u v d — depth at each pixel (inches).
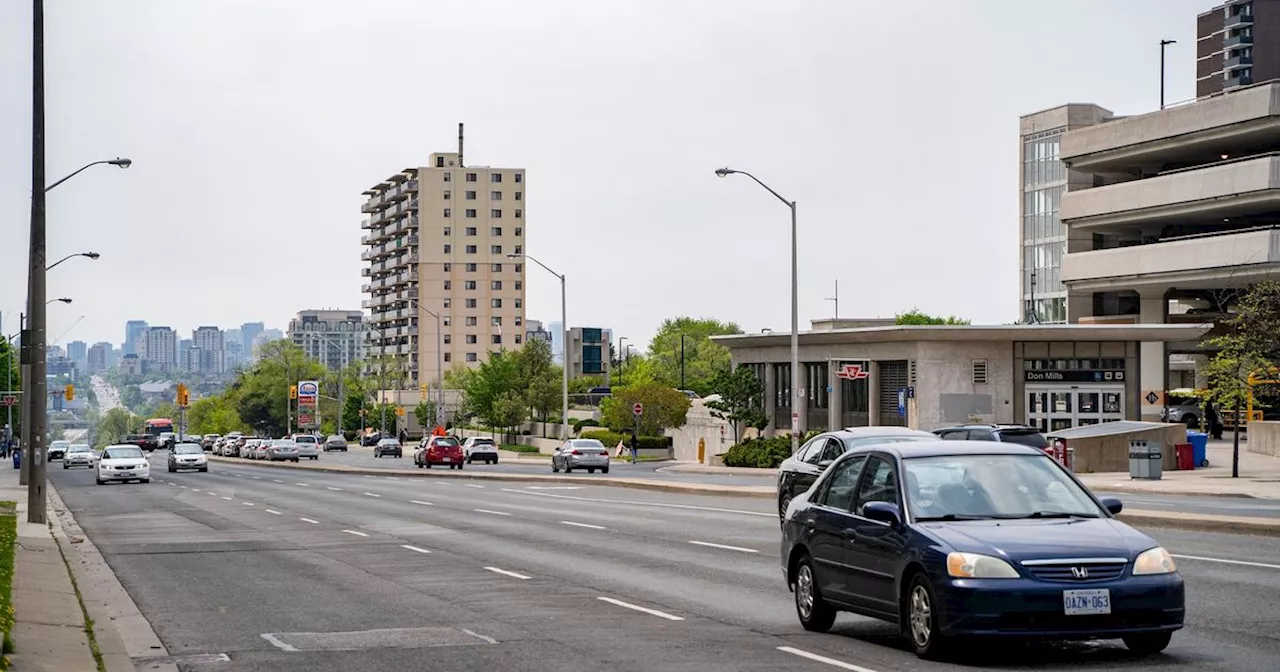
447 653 492.7
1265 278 2736.2
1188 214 2952.8
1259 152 2938.0
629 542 939.3
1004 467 485.4
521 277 7303.2
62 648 502.6
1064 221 3235.7
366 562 842.8
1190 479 1621.6
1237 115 2815.0
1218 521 913.5
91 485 2267.5
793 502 562.6
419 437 6353.3
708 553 850.1
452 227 7199.8
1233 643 477.4
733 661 464.1
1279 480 1589.6
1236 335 2164.1
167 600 670.5
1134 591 426.0
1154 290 3090.6
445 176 7194.9
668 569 765.3
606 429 3969.0
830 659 464.1
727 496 1524.4
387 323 7829.7
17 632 528.1
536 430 4490.7
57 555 908.0
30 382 1226.6
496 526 1119.0
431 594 672.4
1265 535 879.7
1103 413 2463.1
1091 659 451.5
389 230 7578.7
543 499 1530.5
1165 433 1825.8
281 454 3577.8
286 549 948.6
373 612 609.9
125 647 520.7
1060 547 432.1
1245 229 2878.9
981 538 439.2
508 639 522.9
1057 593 422.6
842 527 505.0
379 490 1861.5
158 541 1032.8
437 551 908.0
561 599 644.1
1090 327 2439.7
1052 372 2492.6
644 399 3472.0
